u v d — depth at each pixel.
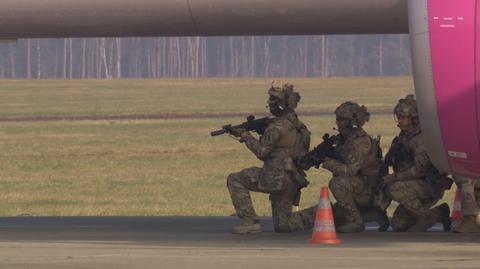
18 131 198.38
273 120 51.97
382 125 199.62
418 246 46.62
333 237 47.91
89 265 40.03
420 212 52.28
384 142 163.75
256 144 51.47
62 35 52.62
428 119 47.34
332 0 49.91
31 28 51.88
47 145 165.00
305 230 53.72
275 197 52.94
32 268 39.22
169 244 47.78
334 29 51.28
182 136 181.88
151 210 79.38
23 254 43.56
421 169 51.59
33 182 108.38
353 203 52.38
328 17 50.38
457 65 46.25
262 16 50.50
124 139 176.25
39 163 132.50
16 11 51.22
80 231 54.50
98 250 45.09
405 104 51.44
